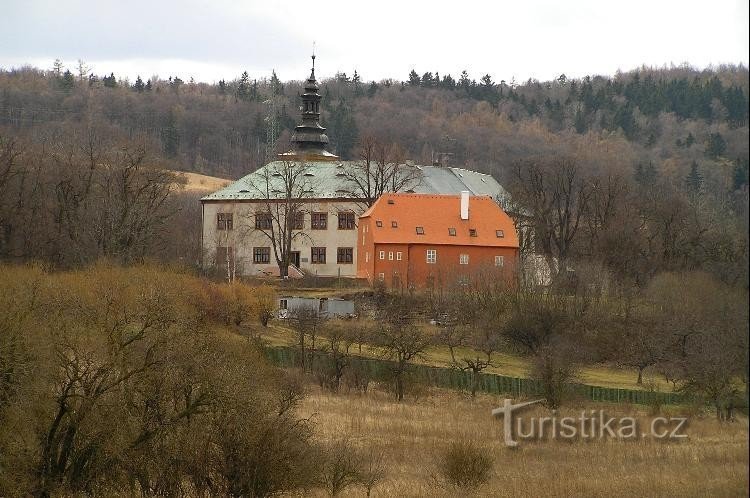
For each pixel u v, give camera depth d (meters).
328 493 43.72
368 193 151.38
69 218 117.62
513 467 52.94
